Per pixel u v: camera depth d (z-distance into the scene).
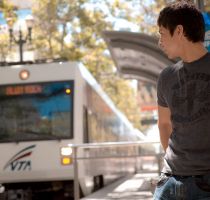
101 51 28.28
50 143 13.41
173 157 3.05
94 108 15.84
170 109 3.13
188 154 2.99
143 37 12.13
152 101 45.97
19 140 13.56
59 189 14.39
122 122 24.16
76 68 13.84
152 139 9.10
